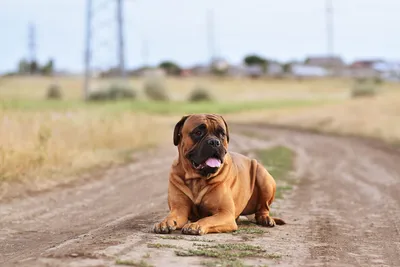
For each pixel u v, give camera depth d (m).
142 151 24.16
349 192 15.28
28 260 6.59
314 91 104.38
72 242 7.76
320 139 33.72
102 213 11.95
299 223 10.57
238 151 25.70
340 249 8.52
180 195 8.63
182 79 126.62
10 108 20.77
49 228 10.48
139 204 12.88
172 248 7.42
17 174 15.31
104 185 15.75
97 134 23.20
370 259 8.00
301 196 14.35
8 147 15.64
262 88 109.31
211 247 7.64
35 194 14.08
